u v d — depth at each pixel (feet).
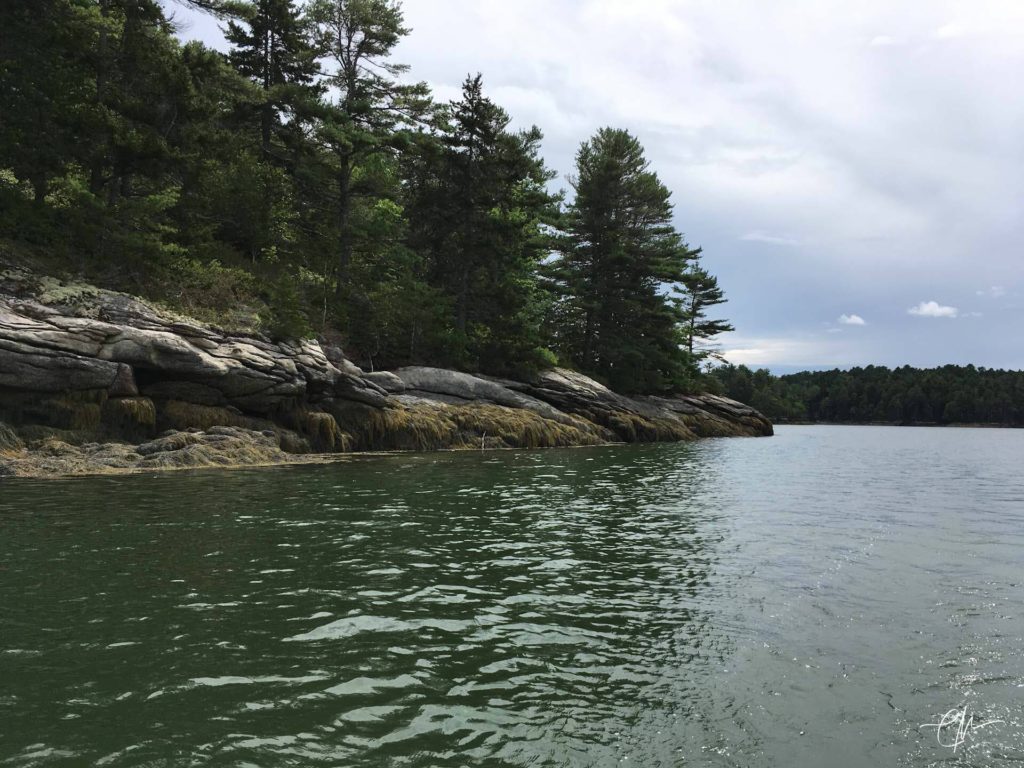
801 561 32.27
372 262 135.23
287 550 31.35
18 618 21.08
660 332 195.31
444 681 17.53
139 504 42.06
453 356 126.41
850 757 14.26
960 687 17.97
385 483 56.65
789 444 164.35
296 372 81.71
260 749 13.64
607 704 16.49
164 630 20.40
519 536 36.73
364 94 136.77
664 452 112.06
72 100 77.82
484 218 136.67
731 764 13.82
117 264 77.25
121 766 12.75
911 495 60.44
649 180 187.32
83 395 63.98
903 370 620.08
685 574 29.45
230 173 108.78
